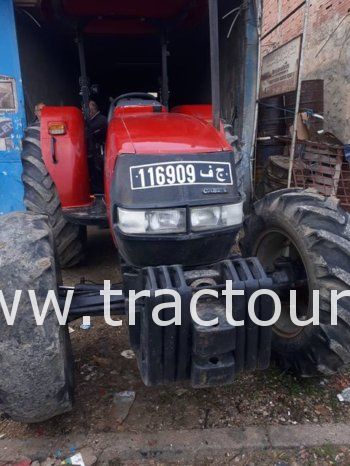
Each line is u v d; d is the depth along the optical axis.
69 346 2.58
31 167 4.01
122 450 2.41
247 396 2.81
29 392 2.16
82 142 3.77
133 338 2.36
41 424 2.61
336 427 2.55
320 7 7.45
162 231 2.33
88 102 4.15
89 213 3.57
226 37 5.80
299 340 2.73
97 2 3.79
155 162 2.37
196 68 6.62
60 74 6.31
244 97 5.38
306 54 7.99
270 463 2.34
